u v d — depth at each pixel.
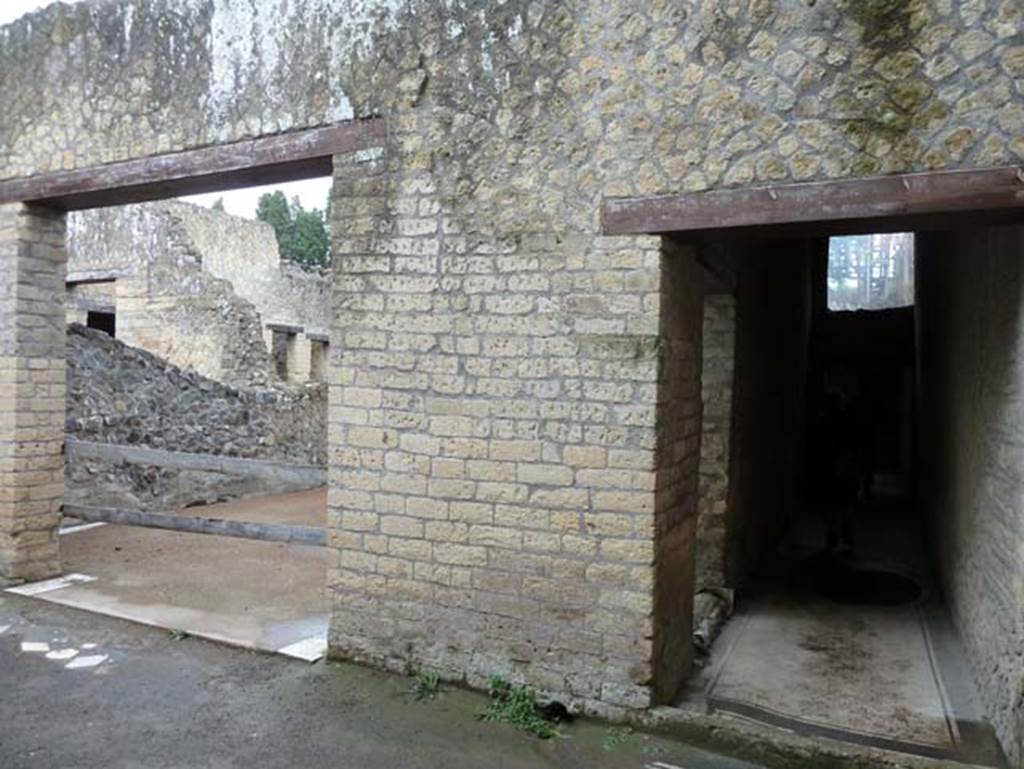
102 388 9.41
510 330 4.23
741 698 4.52
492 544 4.28
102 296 15.31
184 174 5.24
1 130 6.11
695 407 4.62
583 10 4.05
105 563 7.01
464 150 4.33
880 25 3.49
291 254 33.97
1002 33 3.31
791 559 8.27
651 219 3.92
